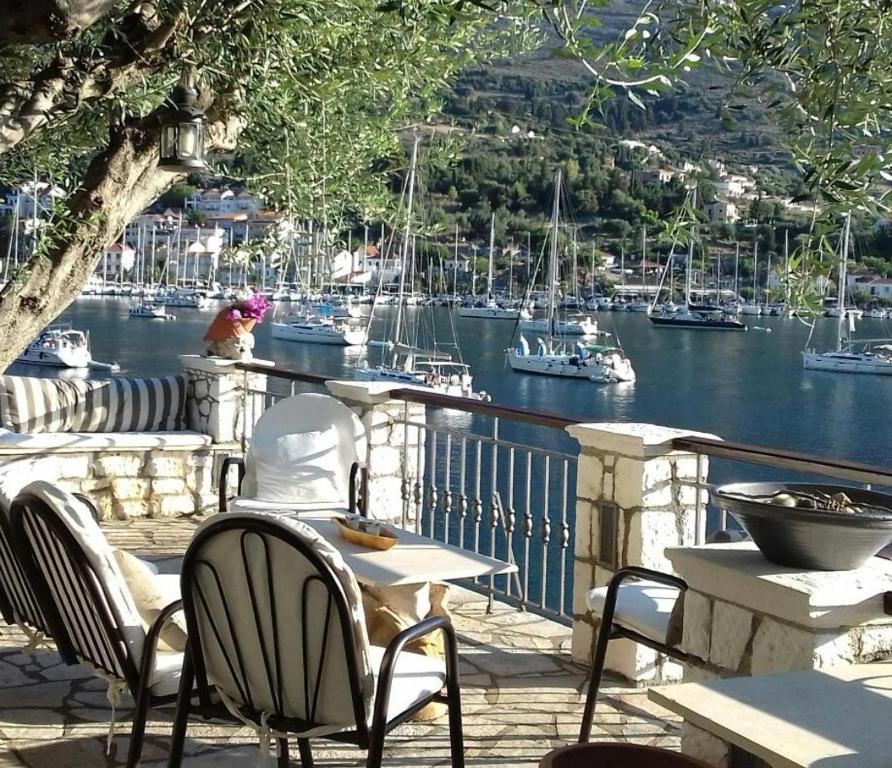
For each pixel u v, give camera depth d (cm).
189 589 281
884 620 267
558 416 503
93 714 402
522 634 514
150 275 9788
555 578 1312
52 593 321
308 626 270
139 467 747
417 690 291
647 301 9669
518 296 9744
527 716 413
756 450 410
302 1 418
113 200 525
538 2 236
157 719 400
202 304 9062
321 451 535
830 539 269
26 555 315
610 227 9638
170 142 475
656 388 5100
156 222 9756
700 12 238
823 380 5594
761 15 235
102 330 6725
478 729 400
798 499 281
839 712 214
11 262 527
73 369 4719
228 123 541
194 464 768
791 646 268
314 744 386
